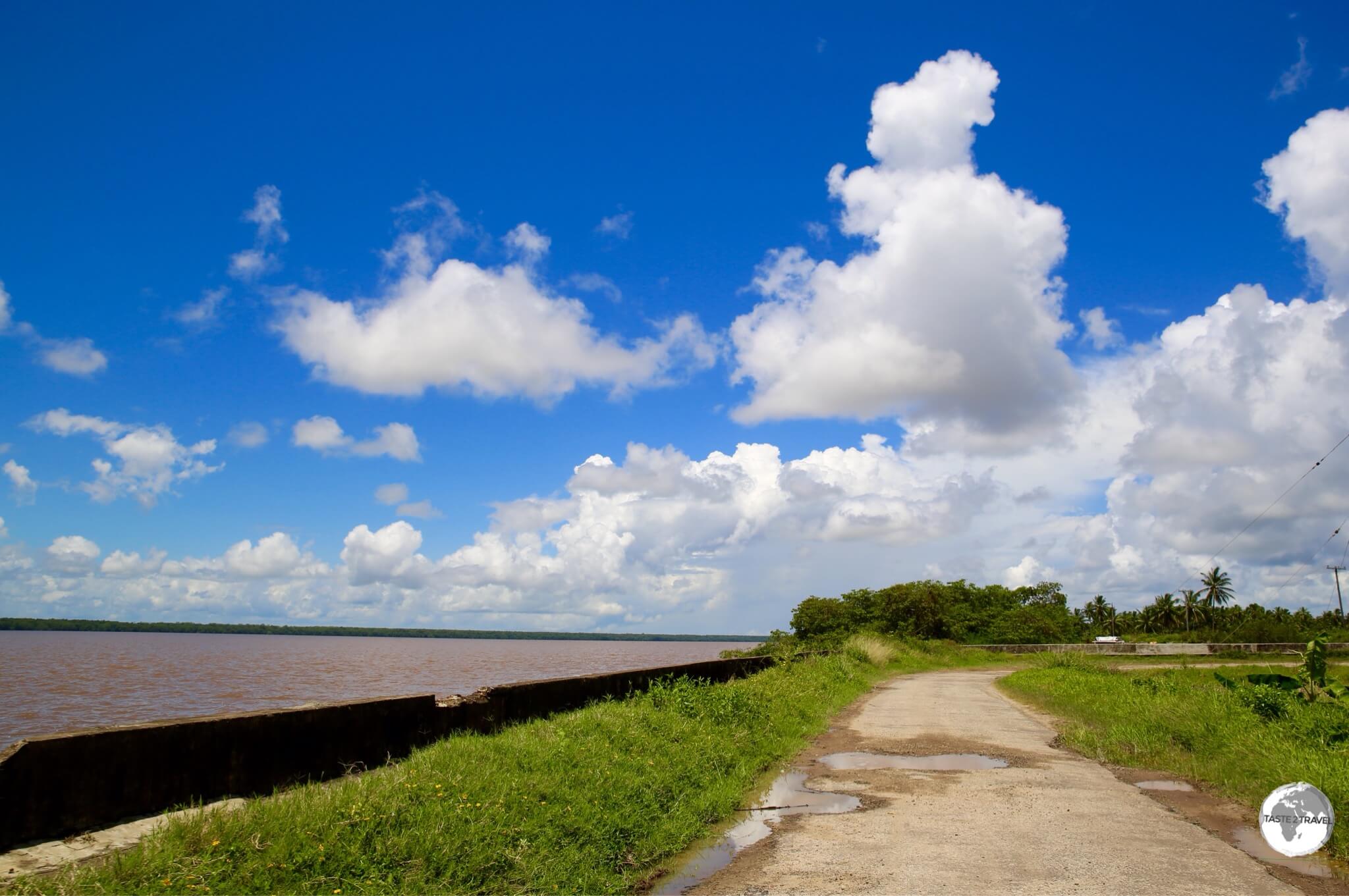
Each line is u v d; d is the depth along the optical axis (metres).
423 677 42.56
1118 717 13.32
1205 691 13.77
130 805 5.38
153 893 4.18
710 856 6.25
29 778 4.88
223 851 4.73
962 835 6.62
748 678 17.72
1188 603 90.12
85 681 37.97
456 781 6.35
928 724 14.23
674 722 10.28
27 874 4.38
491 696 9.38
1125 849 6.19
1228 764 8.91
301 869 4.77
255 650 107.75
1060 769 9.74
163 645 128.75
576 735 8.67
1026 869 5.68
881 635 45.09
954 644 51.94
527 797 6.45
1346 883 5.36
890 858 5.99
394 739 7.76
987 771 9.62
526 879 5.29
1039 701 18.22
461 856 5.32
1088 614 101.44
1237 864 5.79
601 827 6.30
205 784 5.87
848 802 7.98
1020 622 60.97
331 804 5.57
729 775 8.95
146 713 24.34
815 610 63.44
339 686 35.62
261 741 6.35
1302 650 45.31
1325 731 9.55
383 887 4.80
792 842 6.52
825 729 13.38
